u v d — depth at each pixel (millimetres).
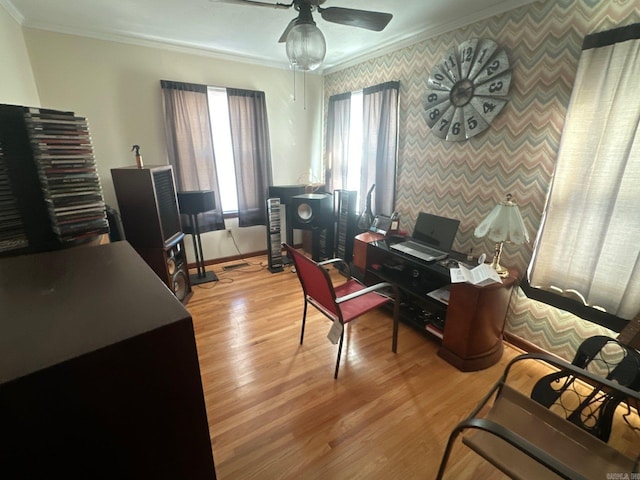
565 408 1493
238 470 1287
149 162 2984
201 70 3037
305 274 1841
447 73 2307
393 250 2391
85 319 467
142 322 454
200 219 3283
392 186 2932
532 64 1854
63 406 401
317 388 1739
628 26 1441
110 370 421
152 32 2520
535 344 2043
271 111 3570
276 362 1959
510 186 2064
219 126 3279
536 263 1929
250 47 2904
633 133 1481
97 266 680
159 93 2896
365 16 1524
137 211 2258
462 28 2201
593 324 1763
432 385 1771
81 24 2365
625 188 1528
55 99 2490
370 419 1538
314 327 2355
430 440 1431
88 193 1481
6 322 461
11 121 1228
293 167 3918
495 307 1830
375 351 2082
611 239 1599
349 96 3332
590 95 1605
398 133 2834
